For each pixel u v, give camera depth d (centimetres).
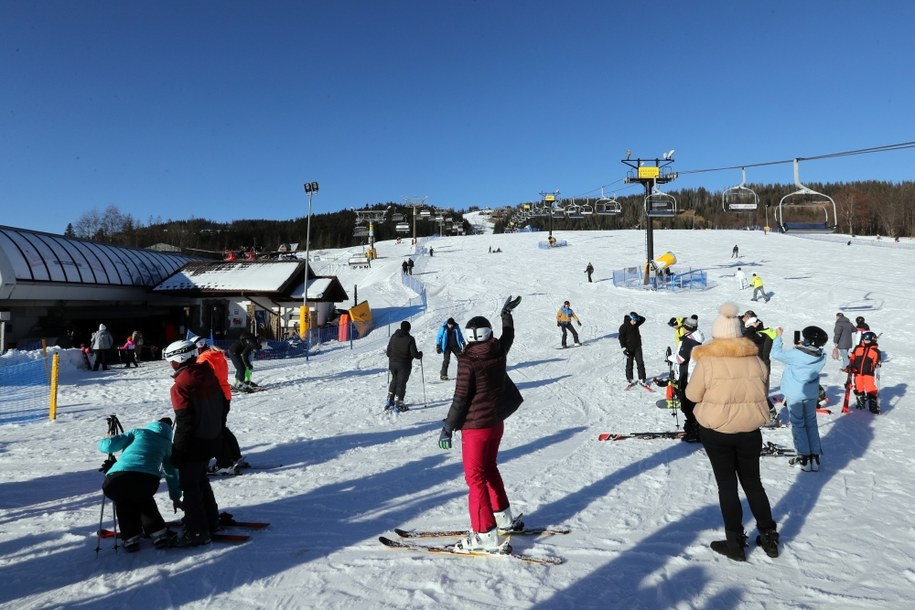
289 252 5744
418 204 7556
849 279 2923
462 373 389
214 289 2517
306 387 1276
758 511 379
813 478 544
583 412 923
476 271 4534
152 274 2708
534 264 4788
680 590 337
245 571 379
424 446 733
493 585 348
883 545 394
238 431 854
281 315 2542
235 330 2619
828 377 1184
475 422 390
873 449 642
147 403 1146
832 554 381
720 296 2719
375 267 5681
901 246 5088
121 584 364
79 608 335
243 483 589
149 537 429
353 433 821
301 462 668
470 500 396
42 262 2127
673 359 714
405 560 388
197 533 419
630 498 499
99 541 426
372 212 6431
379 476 601
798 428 569
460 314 2734
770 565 368
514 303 424
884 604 317
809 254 4331
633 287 3212
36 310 2177
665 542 405
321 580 363
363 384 1300
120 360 1891
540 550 397
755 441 378
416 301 3362
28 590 358
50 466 676
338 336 2338
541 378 1304
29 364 1505
